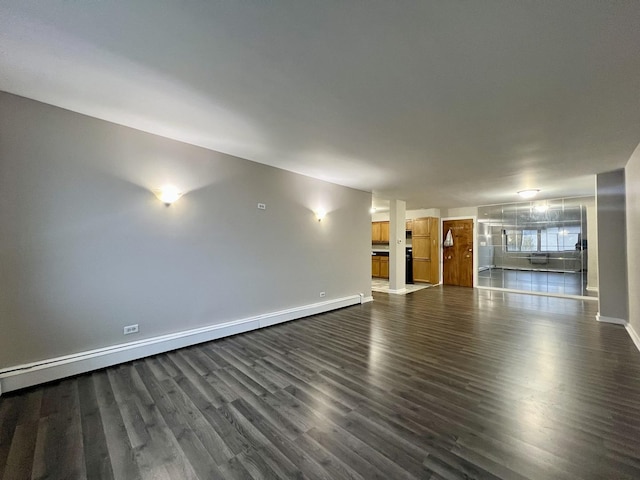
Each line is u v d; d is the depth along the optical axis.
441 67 1.81
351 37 1.55
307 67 1.84
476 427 1.87
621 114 2.42
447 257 8.66
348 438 1.77
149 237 3.07
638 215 3.30
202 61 1.80
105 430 1.84
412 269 8.97
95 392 2.30
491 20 1.41
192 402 2.16
